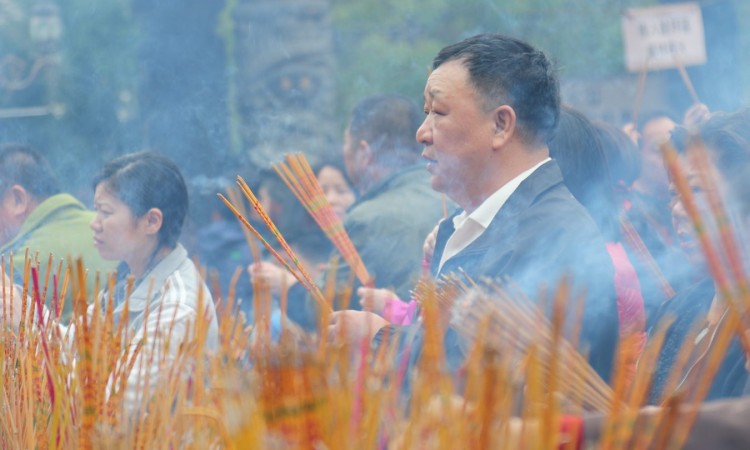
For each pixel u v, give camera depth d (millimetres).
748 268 1938
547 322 1625
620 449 1423
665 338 2609
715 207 1503
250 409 1401
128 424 1902
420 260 3865
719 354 1437
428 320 1485
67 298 3578
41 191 4316
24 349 2158
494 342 1531
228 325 1896
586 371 1634
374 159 4430
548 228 2615
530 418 1389
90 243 3959
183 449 1866
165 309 2822
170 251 3381
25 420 2090
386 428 1510
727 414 1517
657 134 5074
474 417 1381
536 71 2793
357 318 2311
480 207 2783
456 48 2850
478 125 2768
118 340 1936
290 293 3764
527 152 2812
